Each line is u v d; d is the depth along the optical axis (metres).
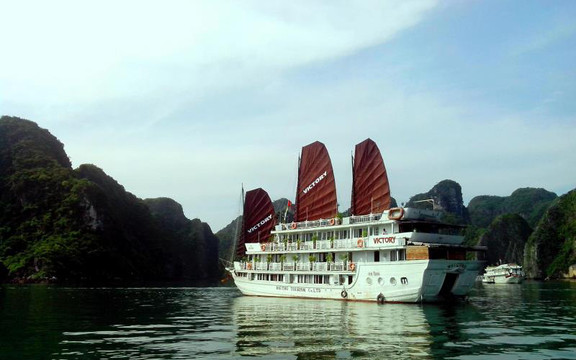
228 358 15.84
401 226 35.94
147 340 19.39
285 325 23.73
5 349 17.42
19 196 120.81
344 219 39.56
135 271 126.44
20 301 41.19
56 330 22.47
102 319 27.22
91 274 107.62
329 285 38.69
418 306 32.69
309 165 48.59
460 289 34.72
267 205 56.12
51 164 134.50
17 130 143.25
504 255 165.75
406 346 18.06
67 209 117.62
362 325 23.58
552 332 21.83
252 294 46.91
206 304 38.25
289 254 43.41
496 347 18.03
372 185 42.53
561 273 138.12
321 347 17.77
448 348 17.77
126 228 143.12
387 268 34.56
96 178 146.00
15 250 106.75
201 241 190.50
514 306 36.03
